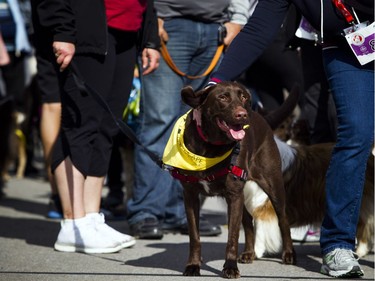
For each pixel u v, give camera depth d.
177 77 11.67
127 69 10.55
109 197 14.20
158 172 11.71
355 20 8.38
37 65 13.70
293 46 10.74
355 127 8.43
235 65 8.79
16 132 17.11
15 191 17.55
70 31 9.66
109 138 10.52
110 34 10.16
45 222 13.02
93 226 10.30
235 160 8.28
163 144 11.80
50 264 9.41
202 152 8.15
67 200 10.24
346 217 8.62
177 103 11.77
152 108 11.71
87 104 9.91
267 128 9.45
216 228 11.83
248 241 9.73
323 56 8.73
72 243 10.21
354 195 8.57
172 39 11.51
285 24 10.68
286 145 10.29
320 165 10.32
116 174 14.18
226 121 7.90
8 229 12.21
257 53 8.89
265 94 13.46
